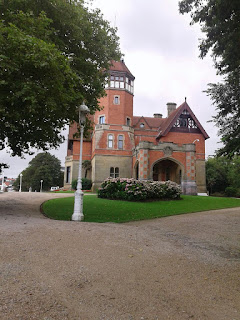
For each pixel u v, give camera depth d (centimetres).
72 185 3425
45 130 1070
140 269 438
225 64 1064
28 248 496
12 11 894
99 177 3100
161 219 1065
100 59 1259
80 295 330
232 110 1263
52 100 846
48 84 840
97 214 1094
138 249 556
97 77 1236
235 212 1370
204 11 916
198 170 3195
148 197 1752
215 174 4162
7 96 770
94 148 3234
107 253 507
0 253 455
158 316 292
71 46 1120
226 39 938
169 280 402
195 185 2662
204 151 3247
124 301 323
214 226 934
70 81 901
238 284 402
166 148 2702
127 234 691
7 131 1086
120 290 353
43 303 301
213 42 995
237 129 1084
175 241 674
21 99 827
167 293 355
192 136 3259
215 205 1697
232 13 855
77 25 1070
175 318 290
